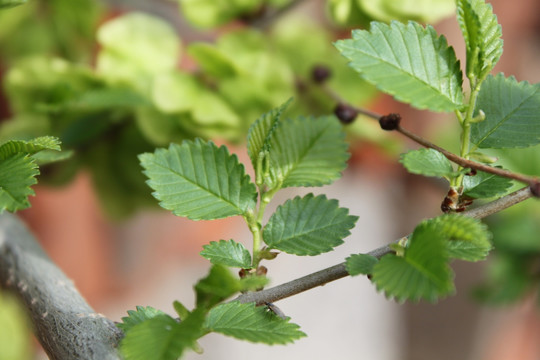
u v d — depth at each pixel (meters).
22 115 0.71
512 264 0.79
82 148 0.73
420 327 1.55
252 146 0.53
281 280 1.66
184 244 1.61
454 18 1.07
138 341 0.49
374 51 0.51
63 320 0.54
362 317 1.69
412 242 0.49
